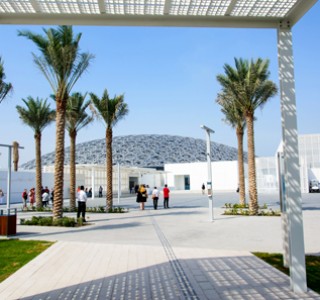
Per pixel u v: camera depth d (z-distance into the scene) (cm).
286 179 539
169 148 12038
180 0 481
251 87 1812
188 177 6938
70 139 2336
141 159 11250
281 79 552
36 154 2508
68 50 1524
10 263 757
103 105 2200
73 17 517
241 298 497
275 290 530
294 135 543
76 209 2261
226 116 2342
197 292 532
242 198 2236
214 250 859
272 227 1309
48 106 2494
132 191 5900
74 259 786
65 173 4250
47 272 673
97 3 480
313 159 5634
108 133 2248
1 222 1173
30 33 1520
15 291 556
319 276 602
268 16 536
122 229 1335
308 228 1252
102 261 762
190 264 715
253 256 777
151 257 795
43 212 2322
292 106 546
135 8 496
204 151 12250
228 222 1505
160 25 543
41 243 1008
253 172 1850
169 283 586
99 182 5006
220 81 1934
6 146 1391
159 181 7019
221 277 612
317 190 4625
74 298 520
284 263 674
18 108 2447
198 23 543
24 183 3709
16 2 473
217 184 6372
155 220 1655
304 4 497
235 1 486
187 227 1362
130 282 596
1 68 1819
